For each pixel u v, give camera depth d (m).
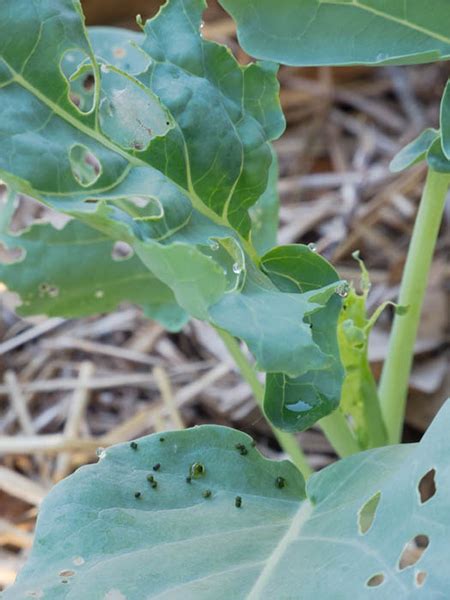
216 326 0.48
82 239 0.62
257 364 0.44
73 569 0.45
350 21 0.50
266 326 0.45
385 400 0.60
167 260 0.45
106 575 0.45
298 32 0.51
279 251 0.51
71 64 0.59
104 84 0.51
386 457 0.48
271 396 0.49
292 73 1.09
